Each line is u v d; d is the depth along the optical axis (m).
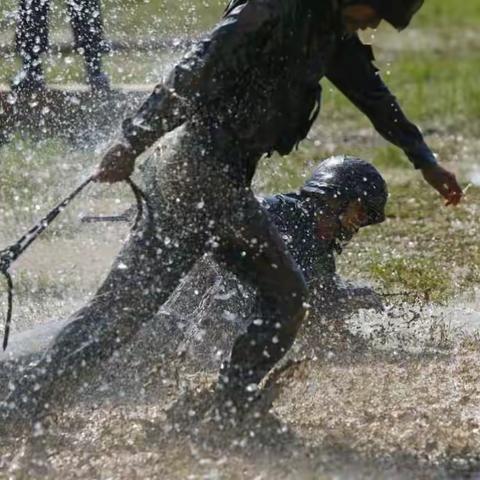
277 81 21.14
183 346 25.05
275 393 22.34
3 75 36.38
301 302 21.95
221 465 20.88
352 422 23.05
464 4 99.50
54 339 21.81
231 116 21.25
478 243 37.66
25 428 21.61
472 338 28.33
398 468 21.11
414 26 89.19
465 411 23.83
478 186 45.88
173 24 38.28
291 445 21.81
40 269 33.31
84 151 36.41
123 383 23.84
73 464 20.81
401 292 30.58
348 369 25.91
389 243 37.41
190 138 21.36
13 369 23.25
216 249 21.95
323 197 26.20
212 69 20.53
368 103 23.30
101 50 35.56
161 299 21.91
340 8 21.17
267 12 20.53
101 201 37.41
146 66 37.28
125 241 22.14
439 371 26.05
